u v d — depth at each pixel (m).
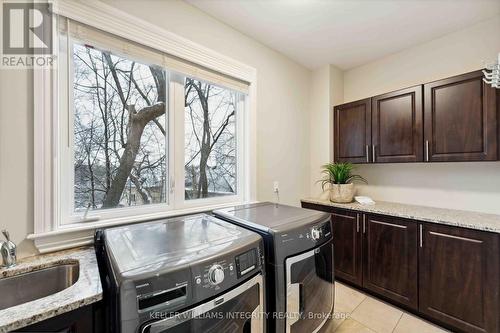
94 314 0.88
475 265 1.61
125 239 1.15
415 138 2.08
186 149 1.91
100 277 1.00
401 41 2.30
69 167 1.34
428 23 2.01
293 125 2.70
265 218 1.53
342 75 2.97
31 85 1.16
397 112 2.21
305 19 1.96
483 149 1.73
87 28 1.32
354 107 2.58
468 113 1.79
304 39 2.27
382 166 2.67
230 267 0.99
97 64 1.47
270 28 2.09
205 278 0.90
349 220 2.34
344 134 2.68
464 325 1.65
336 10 1.84
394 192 2.57
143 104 1.67
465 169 2.11
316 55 2.59
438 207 2.25
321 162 2.85
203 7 1.81
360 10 1.84
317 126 2.90
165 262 0.88
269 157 2.44
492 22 1.94
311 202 2.67
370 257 2.18
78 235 1.31
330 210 2.50
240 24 2.03
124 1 1.46
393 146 2.24
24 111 1.14
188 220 1.54
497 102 1.67
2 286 1.02
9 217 1.11
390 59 2.59
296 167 2.75
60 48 1.28
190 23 1.78
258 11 1.86
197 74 1.83
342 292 2.28
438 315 1.77
